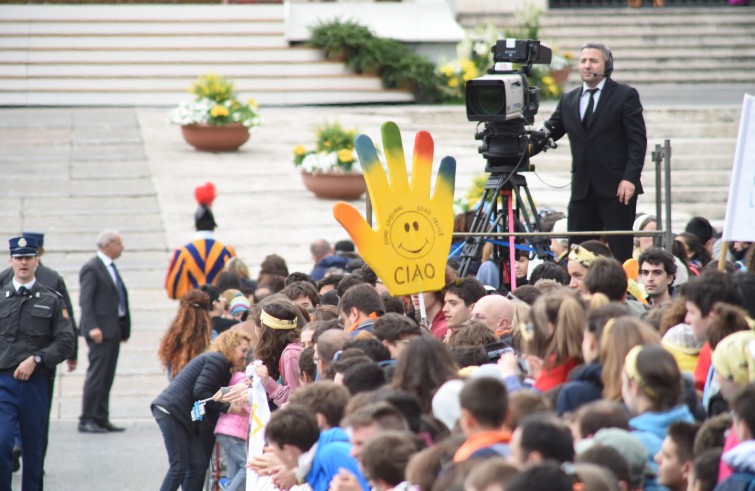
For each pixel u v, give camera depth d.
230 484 22.91
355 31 66.12
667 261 21.86
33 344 26.33
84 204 49.00
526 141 25.30
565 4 79.00
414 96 67.06
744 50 75.56
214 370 23.84
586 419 12.10
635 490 11.40
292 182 53.00
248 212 48.88
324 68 67.06
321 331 19.03
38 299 26.55
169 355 27.19
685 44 75.25
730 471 11.58
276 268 32.44
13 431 25.80
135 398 35.62
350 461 14.19
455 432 13.30
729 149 54.94
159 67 66.81
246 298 30.88
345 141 51.41
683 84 74.25
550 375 14.84
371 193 19.19
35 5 66.12
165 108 66.00
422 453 11.63
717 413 13.99
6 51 65.69
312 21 68.50
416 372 14.38
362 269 25.11
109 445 30.80
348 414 13.76
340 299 20.88
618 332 13.57
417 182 19.75
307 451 14.83
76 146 56.41
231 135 56.50
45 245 45.09
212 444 24.17
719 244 31.39
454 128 60.47
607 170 25.91
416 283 19.64
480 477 9.61
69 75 65.94
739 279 15.73
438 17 69.69
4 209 48.00
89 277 32.62
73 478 27.41
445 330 21.23
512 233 22.83
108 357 32.50
